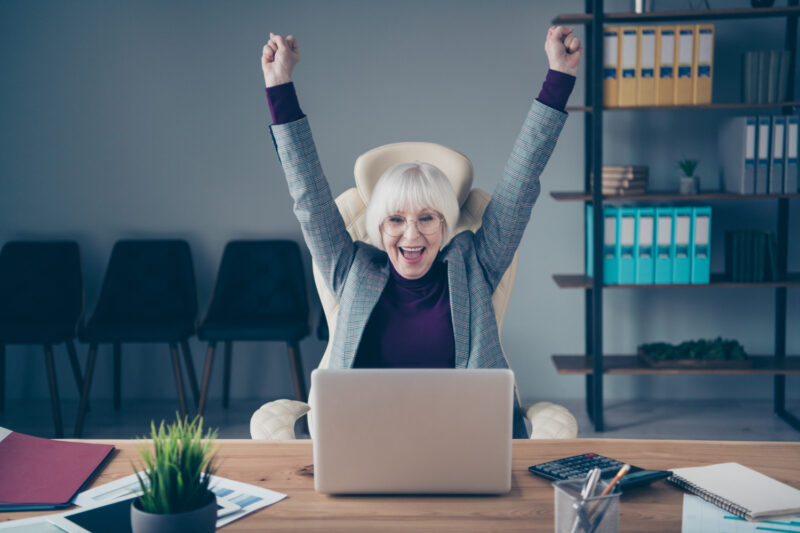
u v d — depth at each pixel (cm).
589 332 388
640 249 351
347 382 117
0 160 410
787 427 361
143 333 358
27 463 129
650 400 407
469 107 399
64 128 408
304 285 393
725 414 382
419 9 395
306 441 145
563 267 403
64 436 357
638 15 338
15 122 408
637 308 402
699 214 347
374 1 396
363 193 216
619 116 393
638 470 124
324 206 189
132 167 410
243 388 419
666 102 344
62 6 401
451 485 118
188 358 391
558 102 180
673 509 113
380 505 117
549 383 411
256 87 404
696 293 399
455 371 116
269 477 128
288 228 410
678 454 136
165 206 411
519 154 186
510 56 395
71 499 117
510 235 193
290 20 399
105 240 414
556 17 358
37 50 404
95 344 361
